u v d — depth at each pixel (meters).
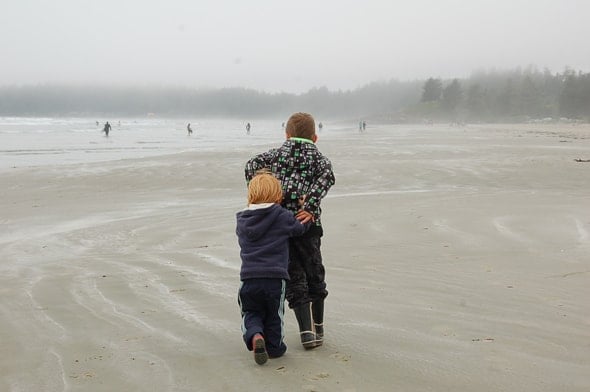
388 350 3.88
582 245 7.38
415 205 11.32
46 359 3.85
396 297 5.29
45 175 19.28
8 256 8.05
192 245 8.37
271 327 3.74
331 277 6.14
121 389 3.32
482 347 3.91
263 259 3.70
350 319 4.63
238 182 17.45
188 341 4.16
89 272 6.69
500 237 8.02
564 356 3.73
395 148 31.75
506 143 37.38
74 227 10.45
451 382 3.32
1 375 3.59
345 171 19.52
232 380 3.40
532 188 15.29
